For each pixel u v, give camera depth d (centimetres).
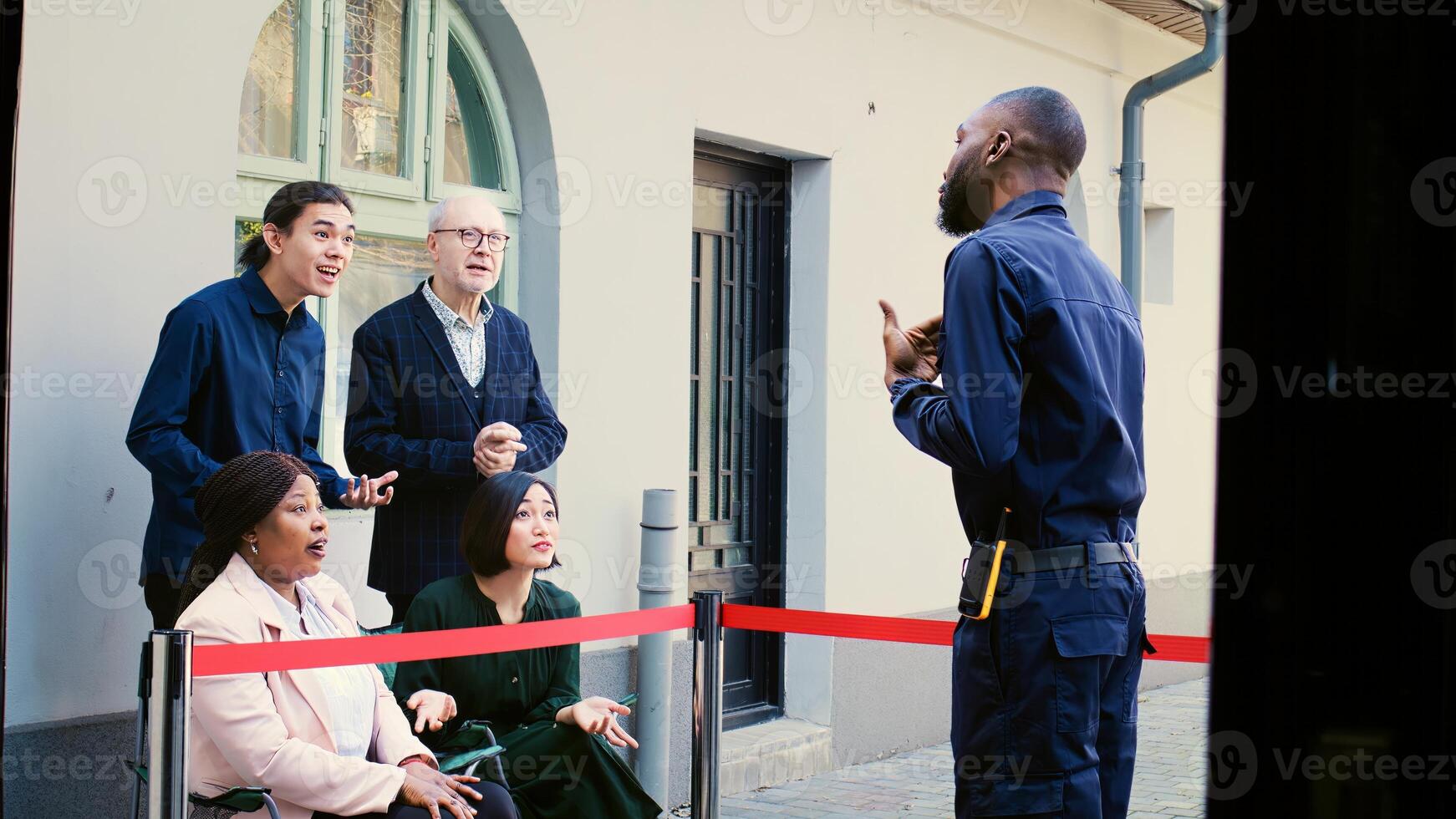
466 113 481
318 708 317
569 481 486
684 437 529
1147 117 805
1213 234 862
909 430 300
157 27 375
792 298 600
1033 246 291
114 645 371
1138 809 526
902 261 629
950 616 658
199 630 306
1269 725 149
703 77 532
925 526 645
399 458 396
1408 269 140
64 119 359
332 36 429
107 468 369
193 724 300
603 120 495
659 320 517
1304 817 147
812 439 596
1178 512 847
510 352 422
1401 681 143
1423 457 140
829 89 589
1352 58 140
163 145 378
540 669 384
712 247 569
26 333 354
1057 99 312
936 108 645
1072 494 284
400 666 369
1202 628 852
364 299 453
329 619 340
